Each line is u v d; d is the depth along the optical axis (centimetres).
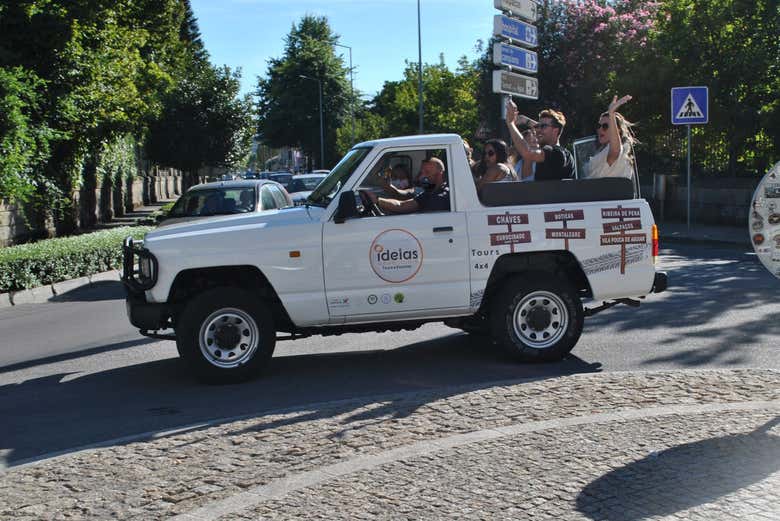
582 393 646
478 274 789
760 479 457
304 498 455
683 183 2370
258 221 779
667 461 488
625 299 837
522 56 1306
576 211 797
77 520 441
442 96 6544
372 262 775
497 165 843
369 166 789
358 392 722
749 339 870
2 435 631
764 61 2105
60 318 1255
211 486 480
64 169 2434
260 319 765
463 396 651
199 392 742
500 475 477
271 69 8975
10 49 1981
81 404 719
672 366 770
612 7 3209
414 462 503
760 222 623
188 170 4641
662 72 2278
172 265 752
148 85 3173
